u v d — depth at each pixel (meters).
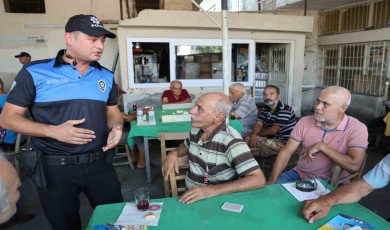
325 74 8.01
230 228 1.17
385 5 6.14
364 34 6.55
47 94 1.50
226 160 1.63
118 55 6.12
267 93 3.26
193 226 1.19
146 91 5.74
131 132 3.17
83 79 1.57
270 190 1.50
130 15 6.84
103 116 1.67
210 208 1.33
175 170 1.78
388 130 4.26
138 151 3.95
